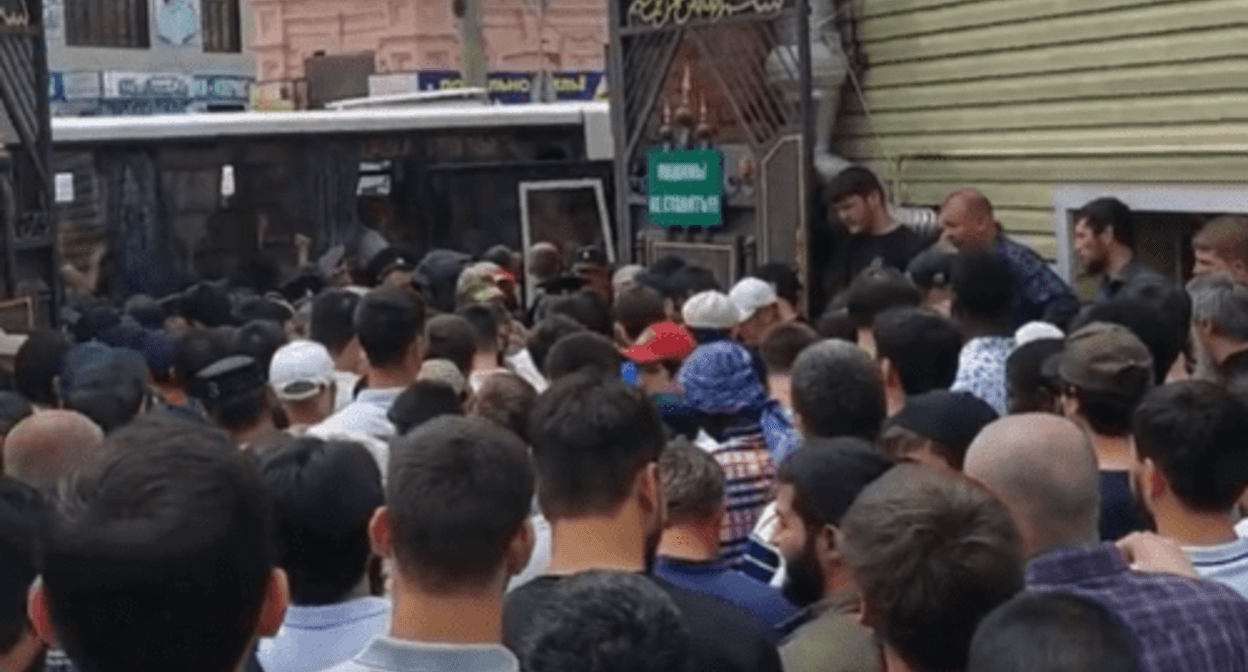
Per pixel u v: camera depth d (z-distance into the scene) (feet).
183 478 7.48
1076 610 8.07
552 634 8.00
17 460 15.51
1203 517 12.60
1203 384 12.86
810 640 10.91
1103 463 14.92
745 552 15.99
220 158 47.75
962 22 36.27
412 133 50.39
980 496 9.48
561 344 20.61
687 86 41.83
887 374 18.78
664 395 19.15
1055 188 34.12
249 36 111.55
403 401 17.66
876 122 39.22
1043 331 19.95
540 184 51.96
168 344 24.18
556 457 11.32
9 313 36.45
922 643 9.20
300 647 11.83
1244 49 29.43
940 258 25.41
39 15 38.06
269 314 33.76
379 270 47.09
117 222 46.11
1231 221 25.91
